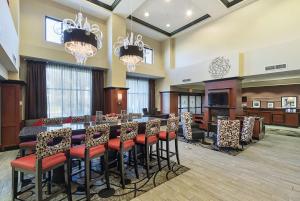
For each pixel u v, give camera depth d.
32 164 1.79
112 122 3.28
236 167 3.40
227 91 6.61
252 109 10.10
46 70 5.91
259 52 5.83
